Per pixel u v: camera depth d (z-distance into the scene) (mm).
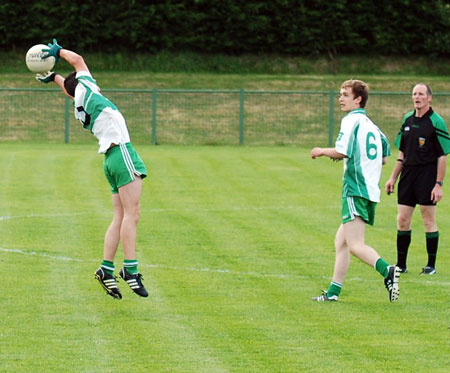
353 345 27922
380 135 32844
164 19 152000
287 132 115750
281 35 154500
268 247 44812
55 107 119750
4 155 89250
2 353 26781
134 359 26281
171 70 148750
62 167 79375
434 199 39562
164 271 38969
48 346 27531
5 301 33156
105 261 32656
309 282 37062
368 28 156250
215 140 112438
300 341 28281
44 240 45969
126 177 32125
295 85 141875
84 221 52156
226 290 35438
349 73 152375
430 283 37719
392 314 31969
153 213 55562
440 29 156875
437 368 25703
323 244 45781
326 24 155125
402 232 40188
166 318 30953
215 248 44438
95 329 29453
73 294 34406
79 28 149500
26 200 60406
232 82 142000
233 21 153375
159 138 112125
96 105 32125
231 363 25969
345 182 32656
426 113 39906
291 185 70562
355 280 37781
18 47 150375
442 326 30375
